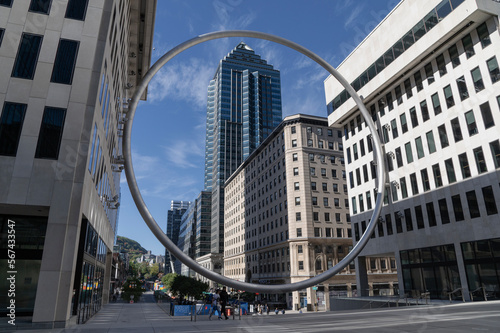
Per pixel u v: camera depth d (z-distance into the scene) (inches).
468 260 1018.7
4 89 547.2
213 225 4926.2
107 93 721.6
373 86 1454.2
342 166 2450.8
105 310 932.6
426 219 1184.8
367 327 382.6
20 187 517.3
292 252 2190.0
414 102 1299.2
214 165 5629.9
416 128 1278.3
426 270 1168.8
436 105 1203.9
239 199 3499.0
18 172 521.7
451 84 1149.7
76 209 535.2
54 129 554.3
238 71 6264.8
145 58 1263.5
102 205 834.8
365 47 1521.9
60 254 505.4
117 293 2397.9
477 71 1067.3
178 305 724.7
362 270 1488.7
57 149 547.5
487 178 993.5
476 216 1010.1
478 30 1073.5
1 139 527.2
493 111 1003.9
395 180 1350.9
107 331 416.8
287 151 2417.6
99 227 800.9
